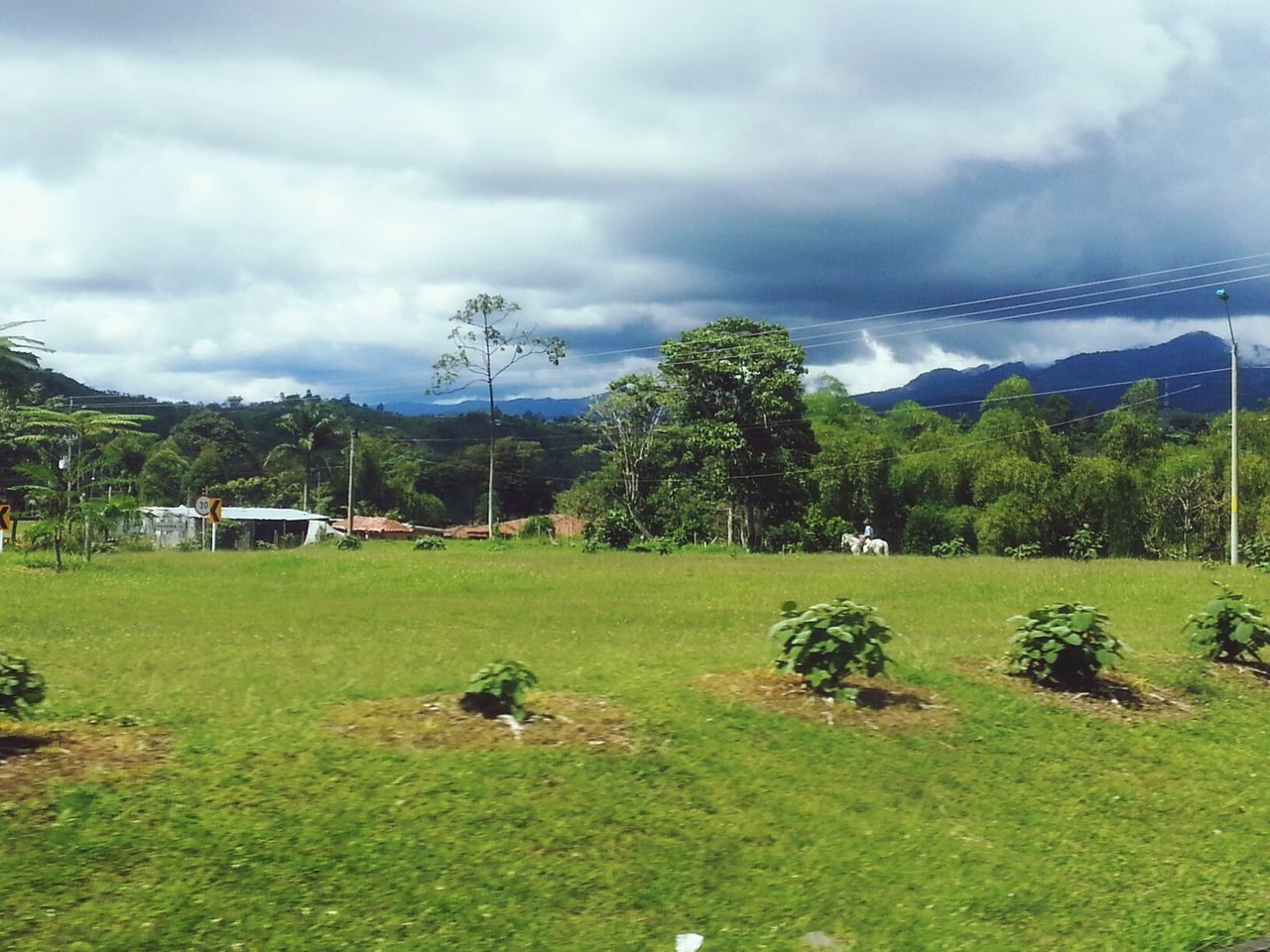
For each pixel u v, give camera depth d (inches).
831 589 902.4
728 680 407.5
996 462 2470.5
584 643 556.7
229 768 285.0
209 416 3853.3
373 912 234.2
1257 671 510.9
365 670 442.3
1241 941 268.4
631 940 239.0
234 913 226.7
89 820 249.3
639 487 2628.0
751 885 267.9
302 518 2824.8
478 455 4286.4
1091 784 359.6
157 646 526.6
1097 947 259.1
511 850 263.7
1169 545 2277.3
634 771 313.1
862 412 3262.8
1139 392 2637.8
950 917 265.7
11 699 300.0
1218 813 350.0
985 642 569.3
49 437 1239.5
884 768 346.3
